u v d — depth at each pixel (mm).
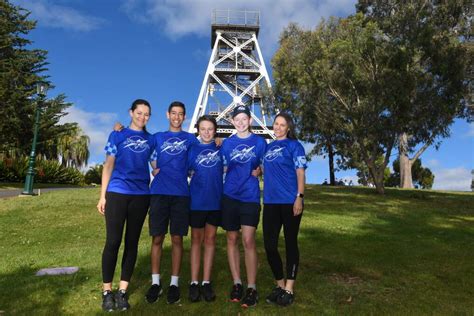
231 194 4652
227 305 4398
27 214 11492
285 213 4629
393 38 20047
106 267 4355
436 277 5613
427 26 18984
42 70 31859
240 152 4695
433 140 21469
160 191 4613
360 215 12203
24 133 31500
